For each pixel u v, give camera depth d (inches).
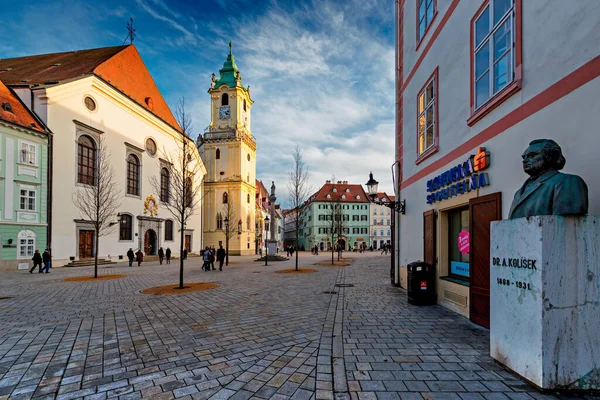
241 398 139.2
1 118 861.2
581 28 158.1
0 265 846.5
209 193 2094.0
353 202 3117.6
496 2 236.5
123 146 1278.3
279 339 221.6
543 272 132.8
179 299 386.3
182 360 185.5
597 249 135.8
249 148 2260.1
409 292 339.0
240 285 508.7
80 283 567.2
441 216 327.0
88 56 1497.3
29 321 285.1
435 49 350.0
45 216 957.2
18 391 150.0
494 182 232.4
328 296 393.1
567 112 166.2
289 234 4498.0
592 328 133.3
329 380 154.6
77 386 154.3
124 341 223.5
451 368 162.1
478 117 253.4
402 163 476.7
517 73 205.6
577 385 131.9
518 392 135.1
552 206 139.6
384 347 196.7
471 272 255.6
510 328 154.2
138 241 1341.0
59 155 1007.6
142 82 1572.3
